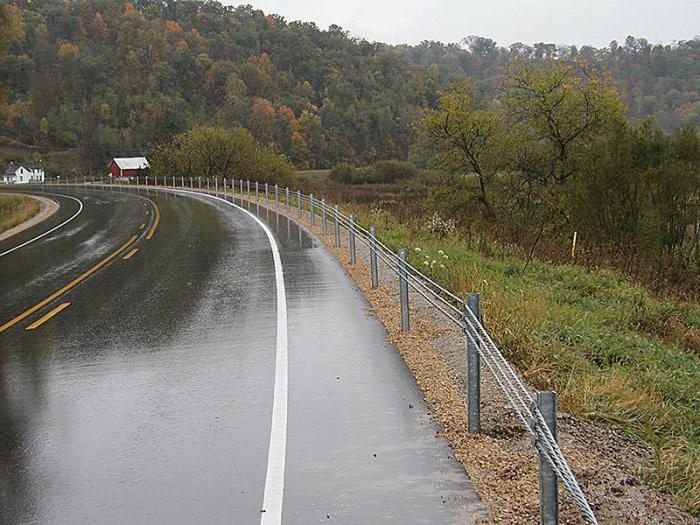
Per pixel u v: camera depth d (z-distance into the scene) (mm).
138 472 5652
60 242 25109
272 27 183250
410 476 5363
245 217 31516
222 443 6176
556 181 34188
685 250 20422
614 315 12367
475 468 5469
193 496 5188
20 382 8328
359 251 18516
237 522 4766
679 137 22156
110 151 128125
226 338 9969
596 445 5965
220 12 199375
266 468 5625
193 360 8914
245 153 70188
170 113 117500
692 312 13617
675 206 20703
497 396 7078
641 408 7074
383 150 128375
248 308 12000
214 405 7180
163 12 193625
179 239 23828
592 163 23312
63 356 9453
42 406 7414
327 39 181000
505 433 6172
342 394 7324
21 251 22891
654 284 16391
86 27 178375
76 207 45094
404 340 9352
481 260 16250
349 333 9875
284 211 34031
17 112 159250
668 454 5844
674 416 7203
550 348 8797
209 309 12109
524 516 4680
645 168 21469
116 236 26078
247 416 6816
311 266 16438
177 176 73250
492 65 187625
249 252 19594
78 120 152125
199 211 36219
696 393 8156
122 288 14727
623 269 17328
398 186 77250
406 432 6246
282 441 6160
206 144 69750
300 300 12438
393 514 4785
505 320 9523
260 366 8484
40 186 91500
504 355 8531
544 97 34094
